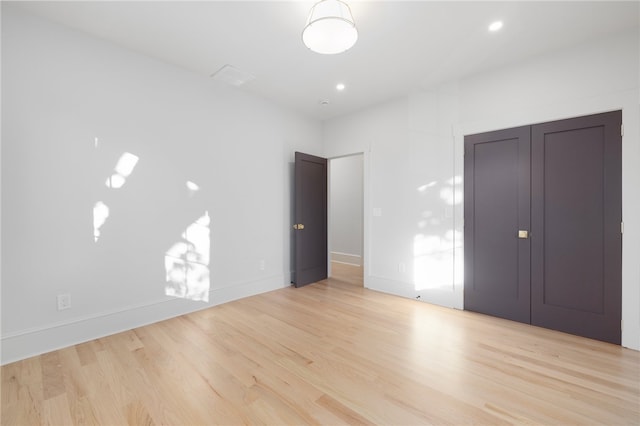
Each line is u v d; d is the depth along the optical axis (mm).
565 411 1594
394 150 3807
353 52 2730
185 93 3080
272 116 3961
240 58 2861
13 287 2117
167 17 2246
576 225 2570
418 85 3420
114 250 2598
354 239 6031
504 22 2268
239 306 3322
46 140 2252
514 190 2891
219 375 1940
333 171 6422
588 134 2510
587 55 2500
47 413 1585
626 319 2338
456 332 2629
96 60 2496
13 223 2113
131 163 2701
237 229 3574
